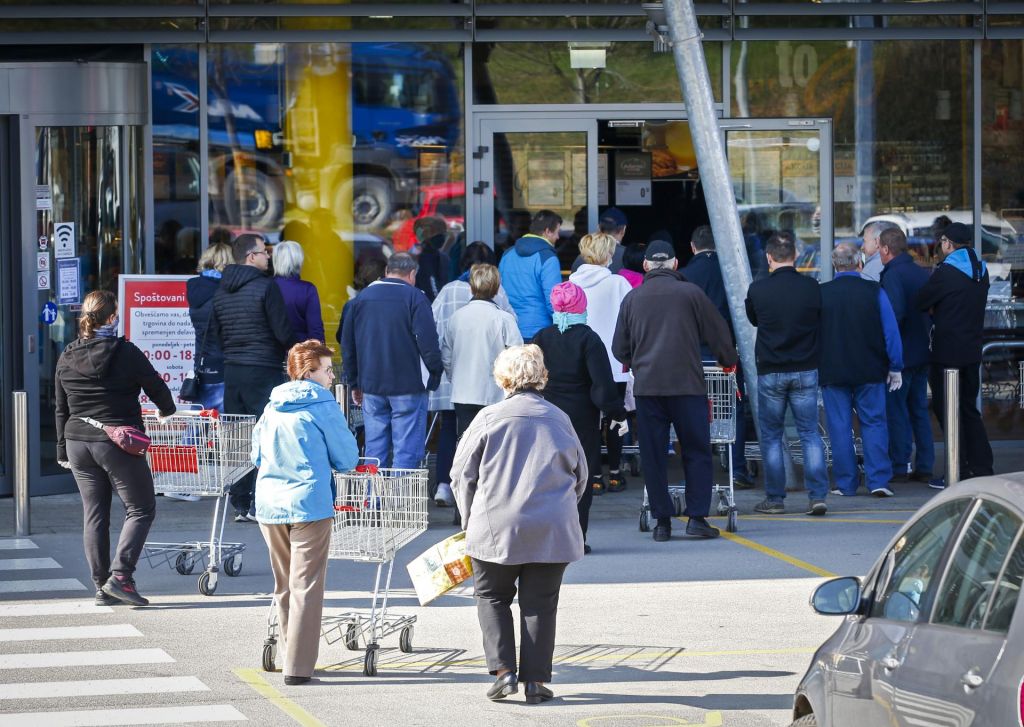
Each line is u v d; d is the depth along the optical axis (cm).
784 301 2786
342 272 3603
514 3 3503
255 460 1780
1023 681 848
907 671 995
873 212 3697
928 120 3688
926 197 3700
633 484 3281
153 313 3209
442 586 1691
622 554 2514
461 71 3603
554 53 3616
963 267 3025
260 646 1948
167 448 2266
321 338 2894
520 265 3005
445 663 1858
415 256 3609
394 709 1648
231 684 1762
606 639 1956
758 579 2306
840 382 2952
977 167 3700
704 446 2602
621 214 3303
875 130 3678
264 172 3569
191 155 3538
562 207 3650
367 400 2748
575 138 3638
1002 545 947
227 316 2761
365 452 2778
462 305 2880
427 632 2031
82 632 2028
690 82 3059
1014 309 3728
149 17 3394
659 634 1978
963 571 987
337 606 2162
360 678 1786
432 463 3500
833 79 3662
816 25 3600
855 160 3681
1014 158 3709
